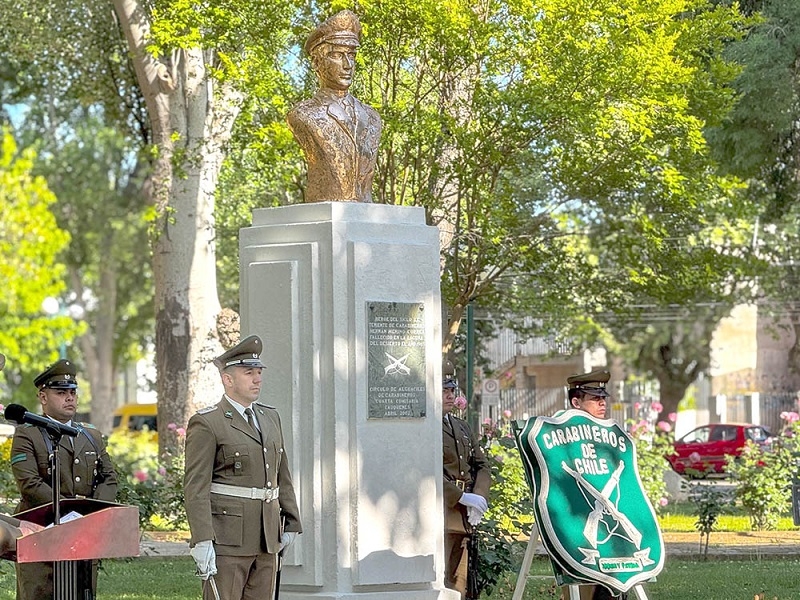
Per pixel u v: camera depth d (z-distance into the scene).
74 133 55.88
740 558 17.58
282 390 10.27
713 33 18.95
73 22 28.72
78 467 10.37
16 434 10.34
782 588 14.42
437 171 19.34
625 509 10.27
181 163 23.56
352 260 10.24
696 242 26.75
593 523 10.14
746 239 34.66
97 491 10.50
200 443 8.91
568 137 18.77
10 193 52.72
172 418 25.30
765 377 50.56
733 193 24.66
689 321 48.41
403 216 10.65
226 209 27.08
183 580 15.52
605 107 18.12
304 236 10.37
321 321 10.26
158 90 24.98
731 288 37.09
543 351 36.38
